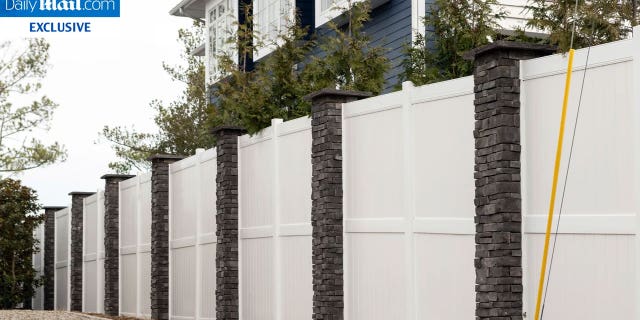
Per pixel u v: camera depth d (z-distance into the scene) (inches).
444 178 415.5
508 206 371.9
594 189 343.3
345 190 489.4
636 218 325.7
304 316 524.7
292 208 540.7
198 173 679.1
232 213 610.2
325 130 492.7
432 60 562.6
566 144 354.9
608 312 338.0
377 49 614.9
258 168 583.8
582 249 347.9
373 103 466.3
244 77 663.1
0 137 1136.2
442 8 557.3
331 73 612.1
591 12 450.3
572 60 335.6
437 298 419.8
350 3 650.8
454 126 409.7
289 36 668.7
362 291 474.6
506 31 661.9
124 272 842.8
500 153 371.9
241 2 945.5
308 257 522.3
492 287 374.6
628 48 330.3
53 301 1068.5
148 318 776.9
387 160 455.8
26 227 1089.4
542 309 340.2
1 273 1074.1
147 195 789.9
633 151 328.2
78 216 979.9
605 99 339.3
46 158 1117.7
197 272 676.7
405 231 438.3
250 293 589.9
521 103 374.0
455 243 409.1
